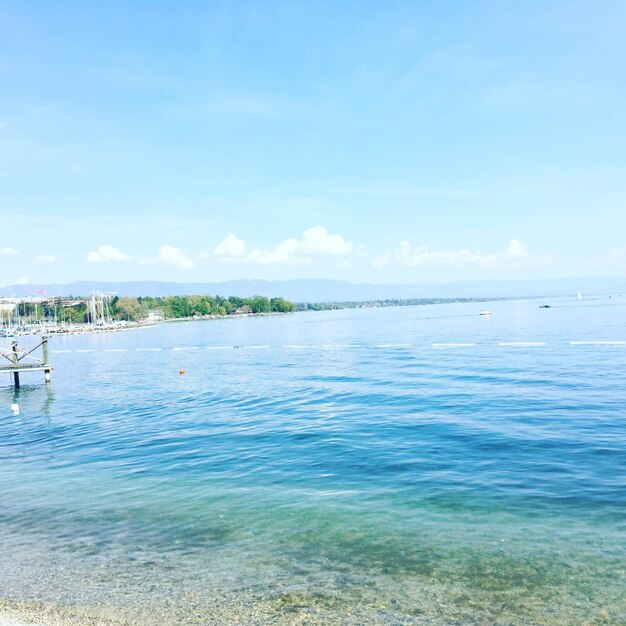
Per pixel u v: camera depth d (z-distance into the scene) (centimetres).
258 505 1349
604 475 1441
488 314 16162
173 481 1583
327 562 1040
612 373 3391
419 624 829
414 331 9956
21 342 13025
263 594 931
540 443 1778
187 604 908
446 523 1190
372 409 2572
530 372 3603
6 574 1040
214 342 10019
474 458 1659
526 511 1233
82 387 4184
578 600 879
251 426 2328
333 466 1658
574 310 16075
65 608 910
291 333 11744
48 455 1997
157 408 2978
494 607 870
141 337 13538
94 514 1338
